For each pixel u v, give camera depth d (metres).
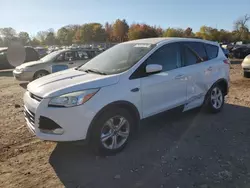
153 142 4.33
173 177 3.30
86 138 3.56
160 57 4.48
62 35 111.00
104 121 3.66
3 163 3.69
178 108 4.78
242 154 3.89
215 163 3.63
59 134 3.48
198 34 100.06
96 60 4.87
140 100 4.07
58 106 3.44
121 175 3.37
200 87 5.21
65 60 11.35
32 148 4.17
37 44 105.19
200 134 4.66
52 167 3.58
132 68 4.05
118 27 99.88
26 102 3.89
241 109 6.19
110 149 3.83
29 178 3.32
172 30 96.00
